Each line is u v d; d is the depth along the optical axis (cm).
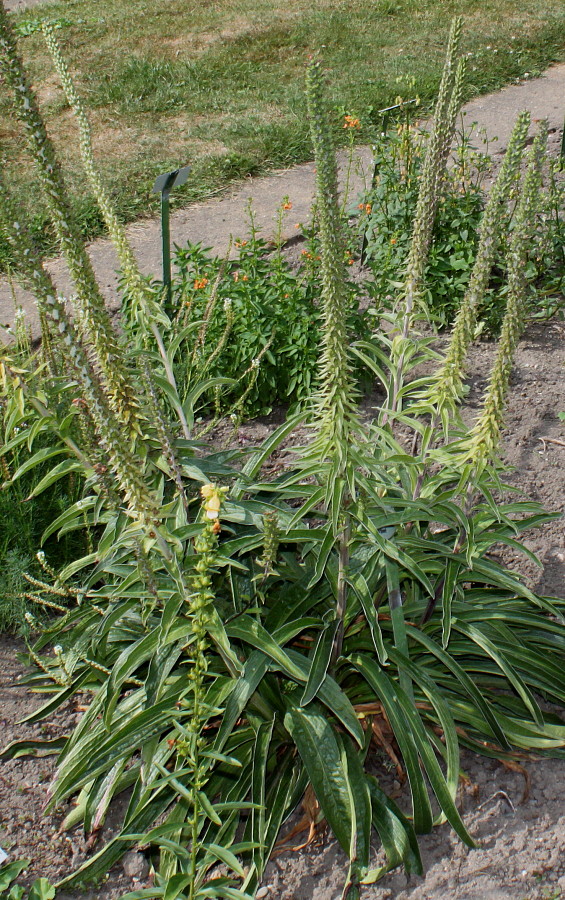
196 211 874
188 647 326
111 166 969
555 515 383
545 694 377
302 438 540
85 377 269
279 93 1210
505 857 316
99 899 311
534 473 512
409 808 336
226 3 1659
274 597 369
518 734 344
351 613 356
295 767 338
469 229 652
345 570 320
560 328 660
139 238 816
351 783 315
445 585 331
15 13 1602
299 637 376
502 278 650
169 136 1066
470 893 305
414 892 306
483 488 306
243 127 1078
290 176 959
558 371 607
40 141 246
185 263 593
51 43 328
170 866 308
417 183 679
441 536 404
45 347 402
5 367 354
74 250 263
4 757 361
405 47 1406
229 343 556
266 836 310
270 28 1497
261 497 394
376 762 355
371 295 598
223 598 356
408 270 362
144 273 744
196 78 1267
